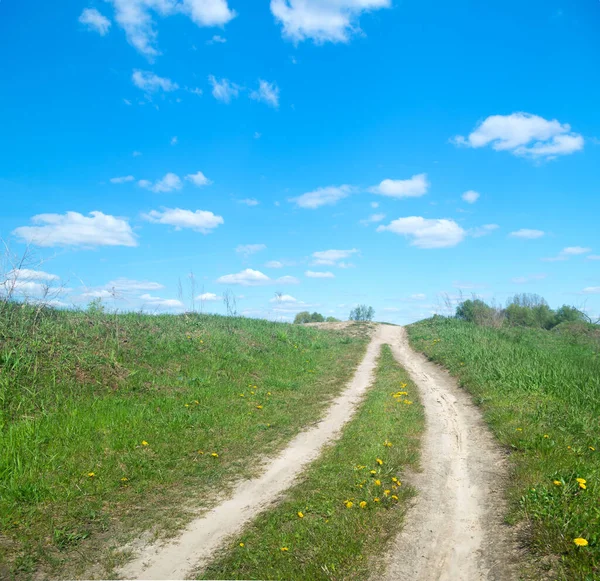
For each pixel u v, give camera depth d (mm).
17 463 6430
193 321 17938
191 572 4648
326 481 6801
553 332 25781
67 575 4516
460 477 6934
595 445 6926
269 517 5746
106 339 12406
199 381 11828
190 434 8695
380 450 7828
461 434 8984
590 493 5152
